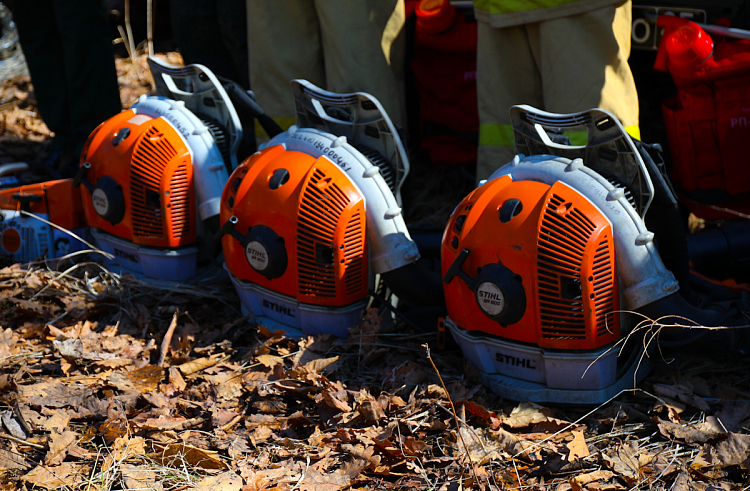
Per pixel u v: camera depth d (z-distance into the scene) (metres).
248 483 2.11
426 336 2.91
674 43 3.42
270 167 2.83
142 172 3.22
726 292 2.79
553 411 2.48
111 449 2.28
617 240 2.30
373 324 2.85
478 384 2.62
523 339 2.42
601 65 3.20
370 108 2.83
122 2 6.74
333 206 2.69
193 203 3.29
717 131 3.50
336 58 3.61
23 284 3.55
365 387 2.66
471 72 4.43
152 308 3.34
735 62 3.37
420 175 4.89
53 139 4.79
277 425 2.43
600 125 2.37
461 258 2.43
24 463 2.22
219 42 4.31
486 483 2.11
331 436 2.34
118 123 3.37
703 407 2.41
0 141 5.44
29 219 3.70
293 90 3.06
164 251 3.33
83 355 2.85
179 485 2.14
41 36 4.49
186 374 2.77
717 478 2.09
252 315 3.11
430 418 2.43
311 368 2.71
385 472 2.18
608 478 2.12
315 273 2.77
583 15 3.15
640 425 2.37
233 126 3.27
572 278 2.28
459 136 4.61
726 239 3.23
